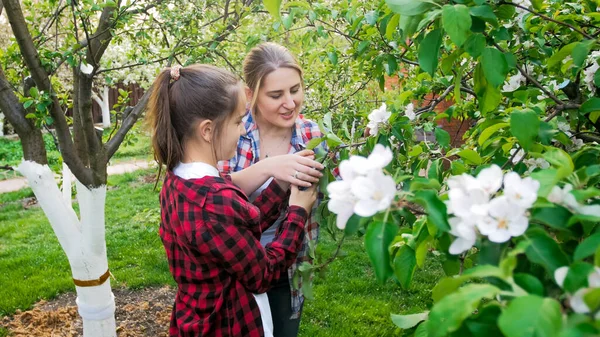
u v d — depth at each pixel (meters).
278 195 1.70
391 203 0.84
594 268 0.66
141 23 3.09
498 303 0.73
